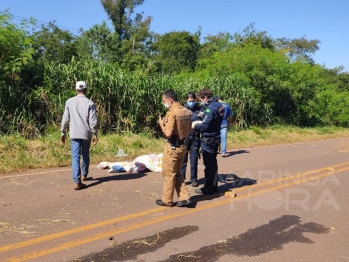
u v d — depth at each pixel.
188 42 45.41
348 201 6.85
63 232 4.86
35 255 4.20
